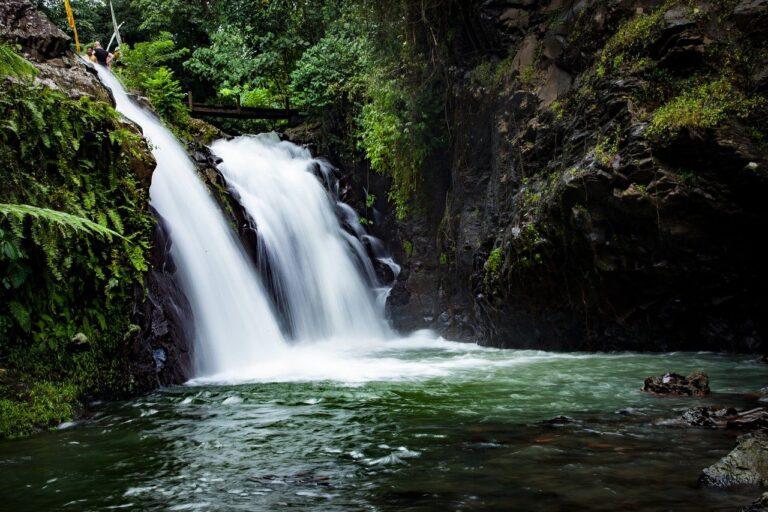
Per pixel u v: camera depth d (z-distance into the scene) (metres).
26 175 6.20
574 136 9.29
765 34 7.97
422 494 3.14
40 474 3.76
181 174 10.14
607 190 8.32
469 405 5.54
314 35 19.27
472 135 12.11
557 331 10.10
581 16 10.07
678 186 7.75
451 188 13.11
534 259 9.59
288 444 4.34
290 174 14.50
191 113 16.80
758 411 4.41
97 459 4.09
